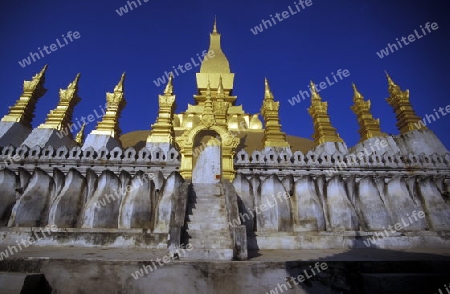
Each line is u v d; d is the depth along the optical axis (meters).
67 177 10.99
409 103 17.39
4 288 4.80
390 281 5.02
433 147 15.30
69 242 8.81
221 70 30.98
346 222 10.59
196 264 5.37
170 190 10.91
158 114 16.39
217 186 10.79
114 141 15.46
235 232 6.74
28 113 16.55
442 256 6.89
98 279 5.28
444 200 11.61
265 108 17.59
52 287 5.24
